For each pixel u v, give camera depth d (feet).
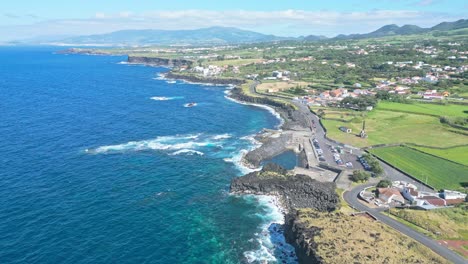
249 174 396.57
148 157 466.29
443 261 242.78
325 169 433.48
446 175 404.16
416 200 331.98
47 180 383.65
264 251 282.36
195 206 347.97
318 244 256.11
